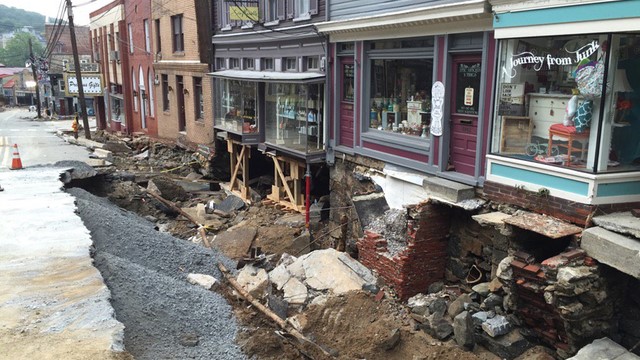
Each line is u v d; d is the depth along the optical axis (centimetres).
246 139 1688
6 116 6150
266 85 1648
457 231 952
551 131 763
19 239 849
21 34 10469
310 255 1045
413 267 955
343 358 762
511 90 811
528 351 754
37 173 1409
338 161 1352
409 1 1023
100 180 1591
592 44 690
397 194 1112
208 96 2072
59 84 6431
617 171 708
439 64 966
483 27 855
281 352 745
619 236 655
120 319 659
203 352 679
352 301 877
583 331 681
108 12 3466
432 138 1000
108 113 3756
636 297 694
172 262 983
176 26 2322
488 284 856
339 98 1323
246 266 1047
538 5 731
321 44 1356
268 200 1691
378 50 1155
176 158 2419
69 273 721
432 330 819
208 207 1636
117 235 980
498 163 836
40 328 577
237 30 1850
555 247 759
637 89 717
